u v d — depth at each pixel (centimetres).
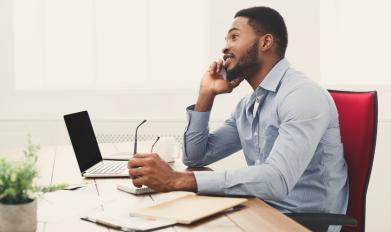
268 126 189
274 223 131
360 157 186
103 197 158
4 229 120
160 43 389
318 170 184
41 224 131
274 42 191
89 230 126
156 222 129
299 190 186
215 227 128
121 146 271
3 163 120
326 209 185
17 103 382
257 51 191
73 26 388
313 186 185
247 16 193
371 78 384
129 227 125
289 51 371
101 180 187
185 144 218
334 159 185
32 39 388
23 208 120
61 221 133
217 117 372
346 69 385
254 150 201
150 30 388
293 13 370
